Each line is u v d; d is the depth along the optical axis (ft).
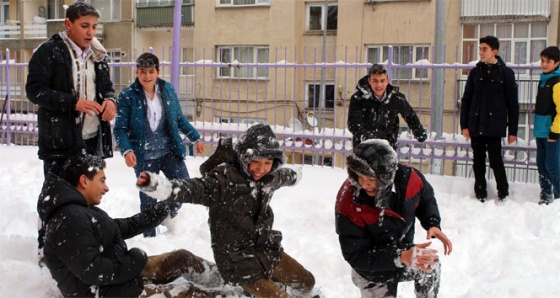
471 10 66.95
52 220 12.54
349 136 33.04
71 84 16.30
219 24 78.07
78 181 13.17
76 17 16.16
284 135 34.01
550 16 64.39
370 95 21.31
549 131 24.86
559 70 24.79
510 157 29.12
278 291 13.08
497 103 25.18
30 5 90.99
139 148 19.42
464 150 30.76
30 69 15.96
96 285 12.73
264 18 76.02
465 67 29.81
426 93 59.62
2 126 39.93
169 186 11.89
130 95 19.24
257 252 13.21
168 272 14.47
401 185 12.35
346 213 12.43
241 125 34.81
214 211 12.92
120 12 85.10
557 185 25.18
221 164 12.97
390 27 69.87
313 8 74.95
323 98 33.71
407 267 12.71
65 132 16.25
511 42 66.33
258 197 13.06
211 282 14.87
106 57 17.20
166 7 82.12
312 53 74.74
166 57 85.35
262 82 66.80
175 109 19.95
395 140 21.89
